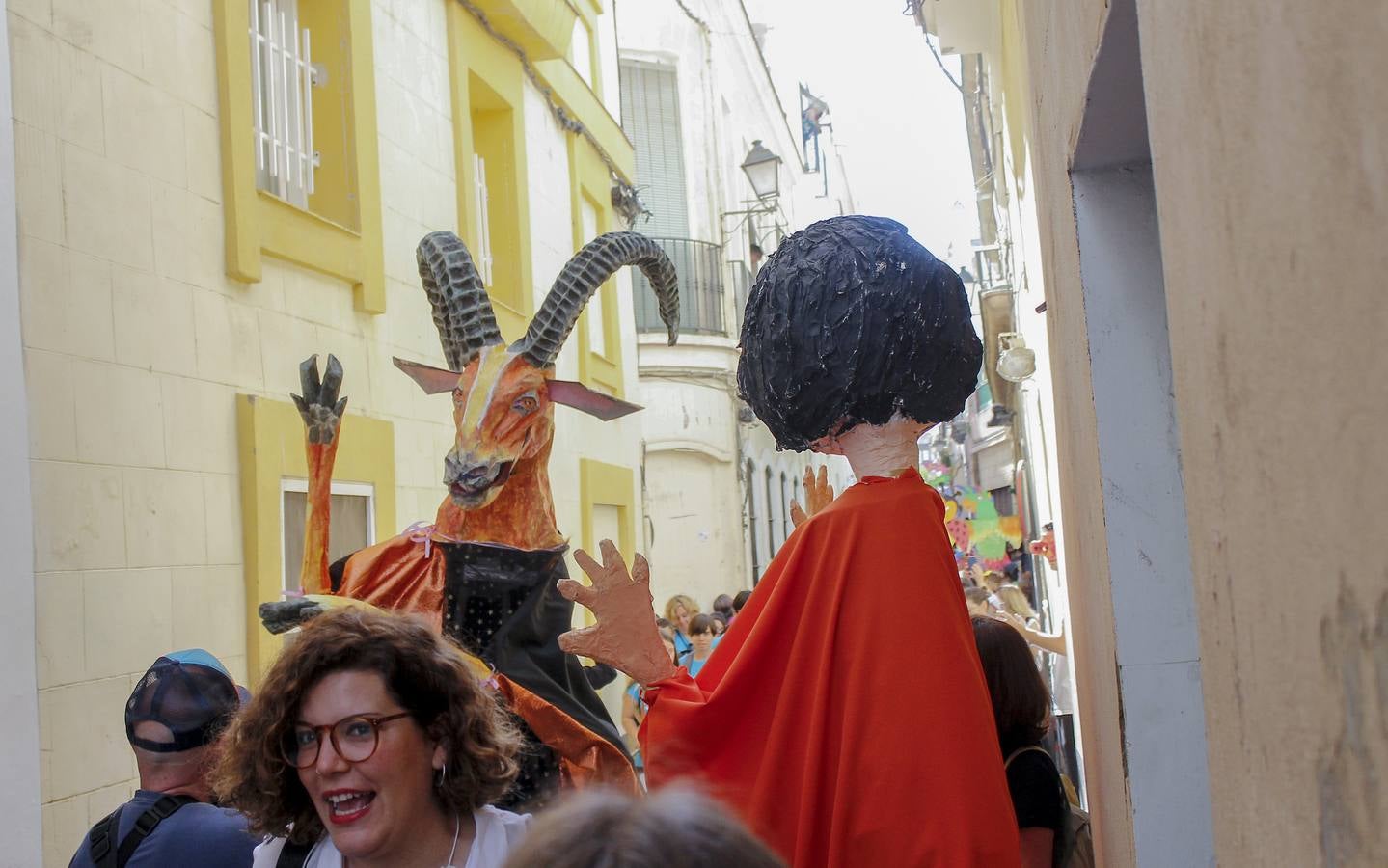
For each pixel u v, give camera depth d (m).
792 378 2.58
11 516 4.02
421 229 7.34
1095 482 2.62
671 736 2.47
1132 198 2.54
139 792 2.84
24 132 4.19
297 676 2.18
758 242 20.27
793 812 2.39
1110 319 2.55
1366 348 0.75
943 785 2.24
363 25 6.62
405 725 2.19
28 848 3.96
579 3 11.21
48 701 4.09
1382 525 0.74
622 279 12.09
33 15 4.26
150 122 4.84
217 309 5.21
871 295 2.52
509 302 8.77
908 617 2.35
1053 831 2.93
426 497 7.13
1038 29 3.17
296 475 5.61
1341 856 0.87
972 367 2.61
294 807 2.27
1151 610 2.47
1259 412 1.00
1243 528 1.08
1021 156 7.32
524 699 3.68
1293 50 0.85
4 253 4.07
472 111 8.90
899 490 2.49
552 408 4.25
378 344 6.64
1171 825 2.41
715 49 18.14
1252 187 0.97
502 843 2.29
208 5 5.31
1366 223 0.74
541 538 4.18
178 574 4.80
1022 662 3.02
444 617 4.03
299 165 6.30
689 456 16.89
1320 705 0.89
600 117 11.30
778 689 2.46
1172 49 1.24
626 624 2.55
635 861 1.01
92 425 4.40
